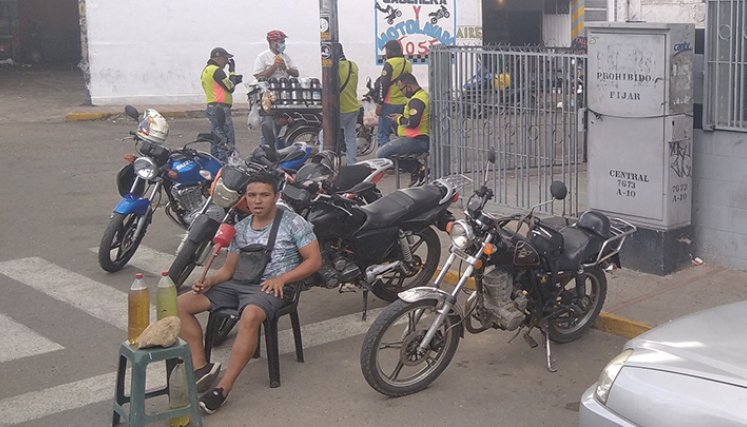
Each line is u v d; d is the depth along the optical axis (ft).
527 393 19.53
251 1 68.95
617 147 26.27
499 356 21.56
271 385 19.88
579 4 81.82
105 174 42.65
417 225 24.17
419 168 36.32
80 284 27.20
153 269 28.63
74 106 66.33
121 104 67.21
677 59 24.93
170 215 29.32
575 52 35.27
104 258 27.50
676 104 25.12
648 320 22.74
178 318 17.75
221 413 18.71
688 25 25.02
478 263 19.25
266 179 19.88
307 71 71.46
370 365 18.70
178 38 67.62
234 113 66.49
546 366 20.94
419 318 19.25
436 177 34.91
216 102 43.88
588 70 26.58
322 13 35.42
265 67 49.80
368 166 27.40
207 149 51.01
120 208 27.50
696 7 30.81
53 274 28.14
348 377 20.49
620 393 13.97
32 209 36.14
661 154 25.40
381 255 23.56
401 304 18.78
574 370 20.72
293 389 19.88
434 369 19.74
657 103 25.20
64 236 32.32
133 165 27.94
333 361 21.44
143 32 66.90
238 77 48.01
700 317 15.47
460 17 76.84
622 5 33.06
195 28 67.92
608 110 26.25
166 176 28.07
